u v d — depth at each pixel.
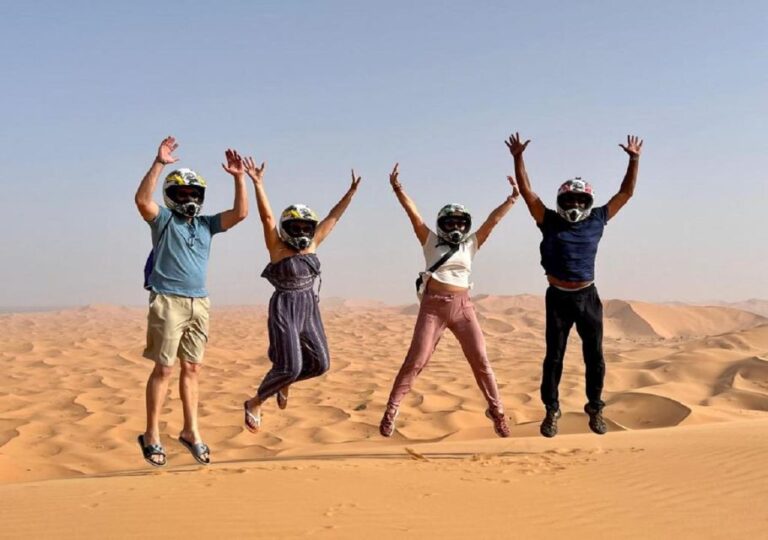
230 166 7.71
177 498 5.34
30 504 5.40
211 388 36.06
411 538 4.29
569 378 36.31
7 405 30.67
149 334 7.44
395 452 9.43
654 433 11.50
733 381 33.53
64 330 81.62
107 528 4.54
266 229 7.96
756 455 6.76
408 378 8.42
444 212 8.36
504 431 8.56
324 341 8.16
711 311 94.25
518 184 8.34
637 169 8.41
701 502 5.15
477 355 8.51
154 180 7.33
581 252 8.20
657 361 38.97
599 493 5.53
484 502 5.23
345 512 4.89
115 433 24.81
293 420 28.08
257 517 4.75
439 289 8.41
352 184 8.52
